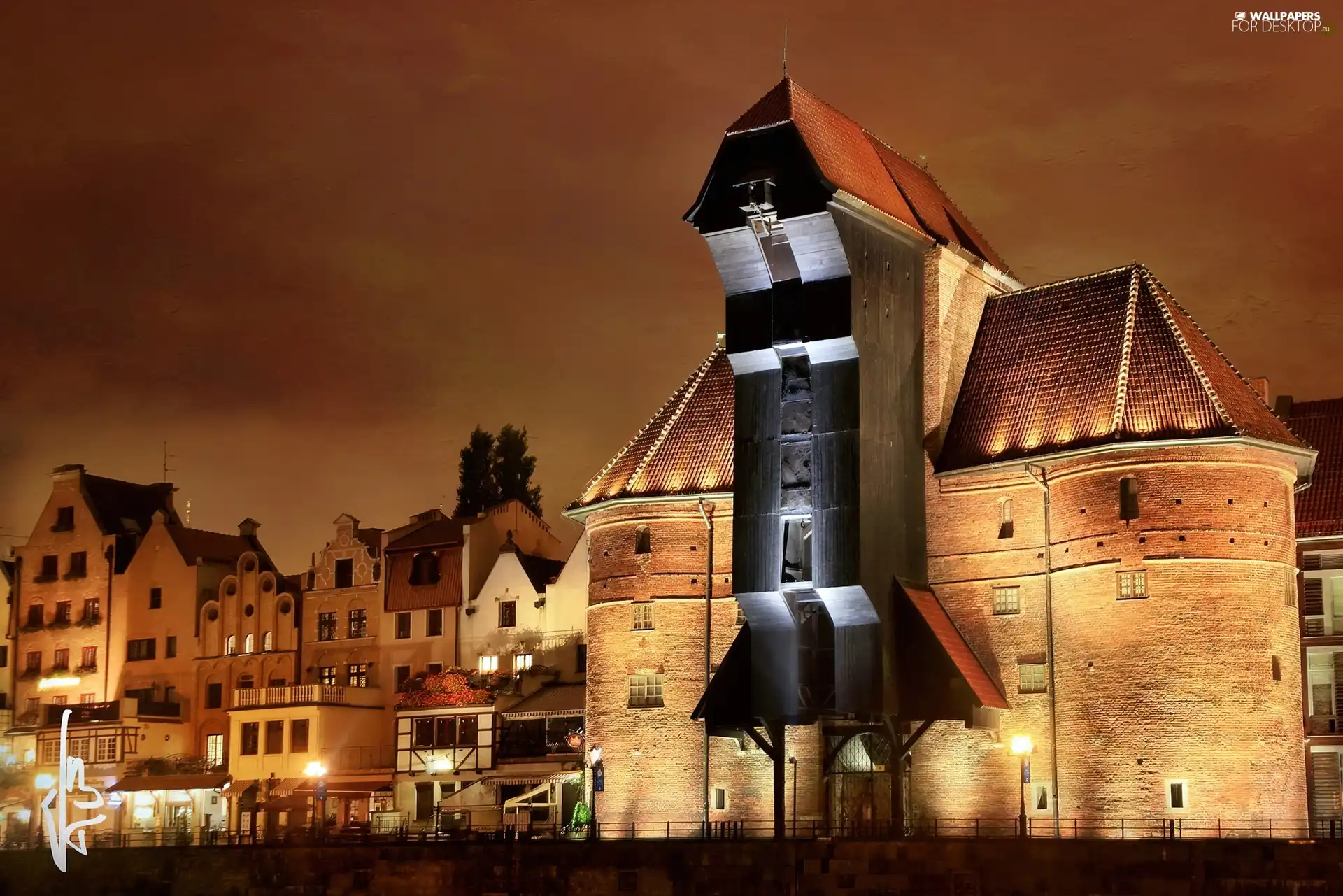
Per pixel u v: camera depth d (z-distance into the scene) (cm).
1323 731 6144
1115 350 5788
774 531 5703
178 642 8888
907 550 5753
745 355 5794
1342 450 6462
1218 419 5397
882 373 5722
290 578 9275
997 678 5688
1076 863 4597
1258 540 5394
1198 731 5259
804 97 5944
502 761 7481
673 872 5069
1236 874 4394
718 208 5741
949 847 4769
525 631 7856
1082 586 5519
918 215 6122
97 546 9281
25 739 8956
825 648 5722
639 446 6675
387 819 7094
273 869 5672
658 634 6334
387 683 8219
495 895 5300
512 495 9900
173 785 7969
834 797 5928
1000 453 5784
